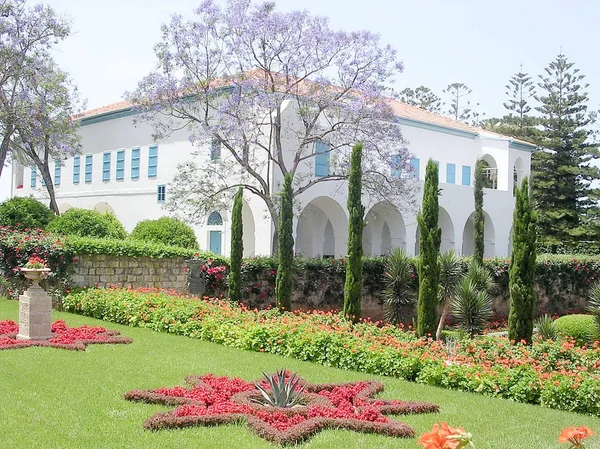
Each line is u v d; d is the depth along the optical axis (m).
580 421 7.79
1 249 17.14
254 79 20.75
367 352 10.27
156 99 21.86
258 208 24.12
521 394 8.86
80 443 6.11
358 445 6.32
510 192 32.81
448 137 32.38
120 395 7.88
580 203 38.25
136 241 18.00
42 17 27.20
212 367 9.83
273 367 10.05
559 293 24.77
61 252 16.11
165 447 6.06
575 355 10.84
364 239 32.09
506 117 45.97
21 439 6.15
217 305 14.76
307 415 7.21
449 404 8.27
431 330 12.84
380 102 21.34
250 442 6.31
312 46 21.12
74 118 31.53
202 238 26.91
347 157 22.34
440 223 30.50
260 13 21.20
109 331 12.67
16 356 10.06
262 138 23.59
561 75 38.50
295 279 19.27
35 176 37.19
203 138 23.30
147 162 29.06
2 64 26.39
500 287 22.88
